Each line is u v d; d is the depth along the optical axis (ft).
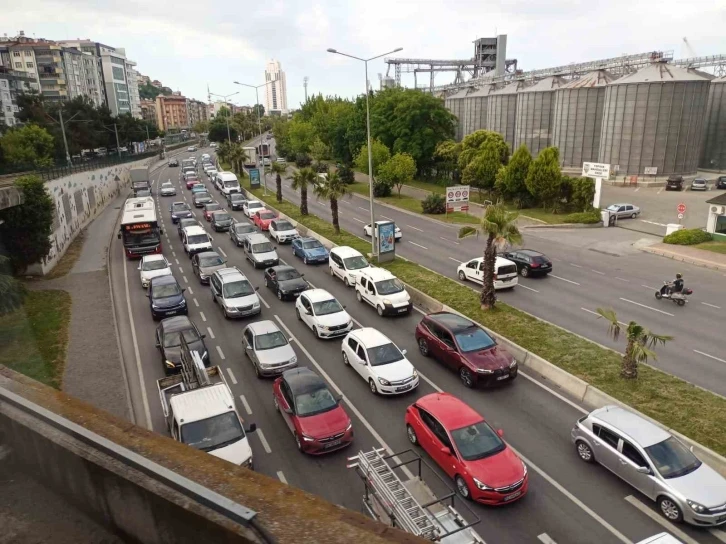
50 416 13.34
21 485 13.82
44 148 179.83
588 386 50.72
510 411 49.16
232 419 41.32
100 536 11.96
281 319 74.49
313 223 137.39
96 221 151.84
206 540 9.87
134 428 14.26
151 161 308.60
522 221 147.33
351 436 43.78
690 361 58.29
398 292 75.97
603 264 101.60
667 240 116.37
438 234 129.59
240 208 166.61
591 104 223.51
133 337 67.87
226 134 402.93
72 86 364.99
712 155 244.83
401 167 180.24
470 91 316.81
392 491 29.40
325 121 305.94
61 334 66.90
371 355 54.34
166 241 124.98
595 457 40.34
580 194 152.05
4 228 85.35
